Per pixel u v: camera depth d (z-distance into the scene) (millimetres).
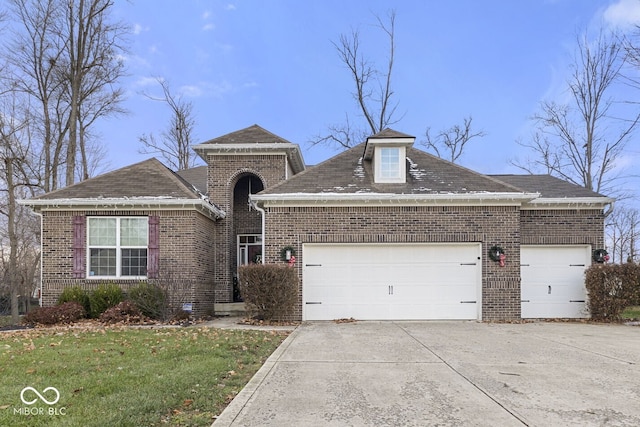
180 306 12664
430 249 12898
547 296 13828
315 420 4324
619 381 5746
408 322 12242
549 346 8336
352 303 12773
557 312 13781
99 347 7887
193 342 8375
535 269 13930
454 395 5141
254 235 17531
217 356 7129
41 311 12078
